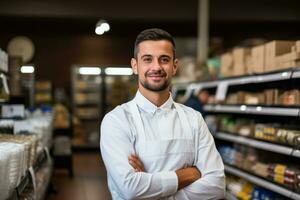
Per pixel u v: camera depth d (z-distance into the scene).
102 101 11.84
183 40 12.02
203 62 7.71
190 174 1.85
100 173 7.59
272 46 3.92
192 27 10.49
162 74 1.87
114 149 1.83
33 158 2.89
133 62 1.99
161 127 1.88
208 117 6.15
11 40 11.36
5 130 3.48
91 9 8.73
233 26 10.05
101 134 1.92
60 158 7.05
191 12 8.99
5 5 8.43
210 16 8.98
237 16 9.02
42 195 3.67
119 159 1.80
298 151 3.33
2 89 3.65
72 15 8.69
